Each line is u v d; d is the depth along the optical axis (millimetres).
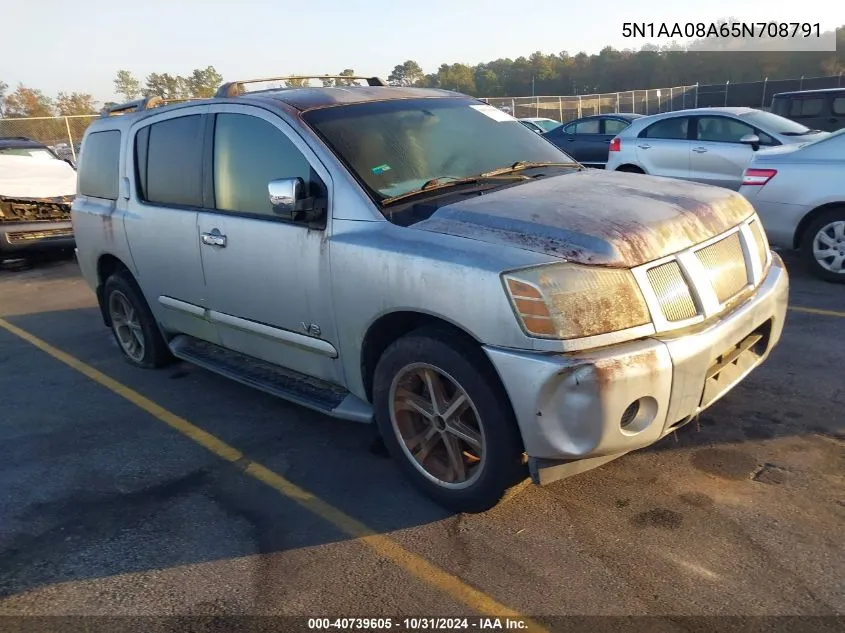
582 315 2641
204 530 3240
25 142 11820
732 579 2645
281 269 3645
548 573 2764
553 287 2639
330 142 3512
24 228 9914
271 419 4406
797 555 2748
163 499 3541
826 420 3795
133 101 5148
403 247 3027
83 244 5469
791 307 5805
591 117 16078
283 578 2867
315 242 3426
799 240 6719
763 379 4363
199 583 2865
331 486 3553
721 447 3598
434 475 3252
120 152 4953
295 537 3141
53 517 3434
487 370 2826
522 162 3984
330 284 3371
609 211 3012
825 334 5086
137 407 4742
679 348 2738
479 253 2811
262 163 3779
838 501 3076
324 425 4270
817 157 6418
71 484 3750
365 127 3697
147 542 3174
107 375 5434
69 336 6617
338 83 5043
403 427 3309
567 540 2955
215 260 4082
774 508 3059
